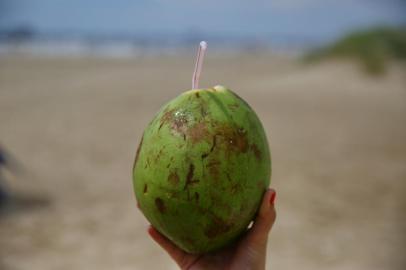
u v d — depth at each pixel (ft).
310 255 19.20
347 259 18.93
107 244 20.51
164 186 7.09
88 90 68.69
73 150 35.55
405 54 89.61
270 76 89.61
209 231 7.17
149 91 67.92
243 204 7.16
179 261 8.17
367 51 85.87
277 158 33.06
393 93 67.00
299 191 26.45
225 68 110.73
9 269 17.98
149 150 7.33
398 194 26.25
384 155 34.12
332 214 23.39
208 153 7.01
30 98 61.00
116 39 310.65
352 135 40.40
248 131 7.35
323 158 33.04
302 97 63.41
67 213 23.61
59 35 320.91
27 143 37.60
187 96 7.49
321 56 99.50
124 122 45.83
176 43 284.61
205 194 6.97
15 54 133.49
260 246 7.55
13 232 21.33
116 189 27.32
